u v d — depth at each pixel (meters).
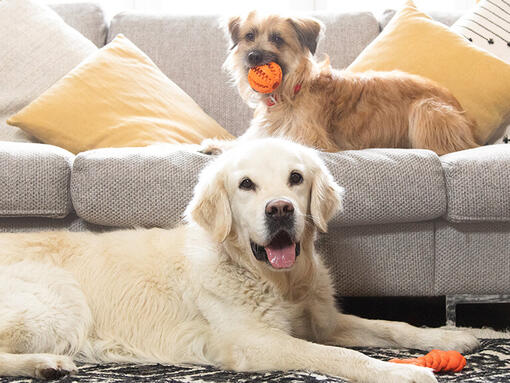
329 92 2.85
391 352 2.00
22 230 2.45
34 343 1.88
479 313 2.69
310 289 1.99
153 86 3.20
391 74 2.95
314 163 1.96
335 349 1.75
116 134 2.94
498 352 1.99
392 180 2.35
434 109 2.79
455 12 3.68
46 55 3.33
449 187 2.38
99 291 2.02
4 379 1.74
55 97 2.99
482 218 2.36
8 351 1.84
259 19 2.87
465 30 3.27
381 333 2.09
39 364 1.75
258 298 1.91
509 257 2.44
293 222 1.78
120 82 3.12
